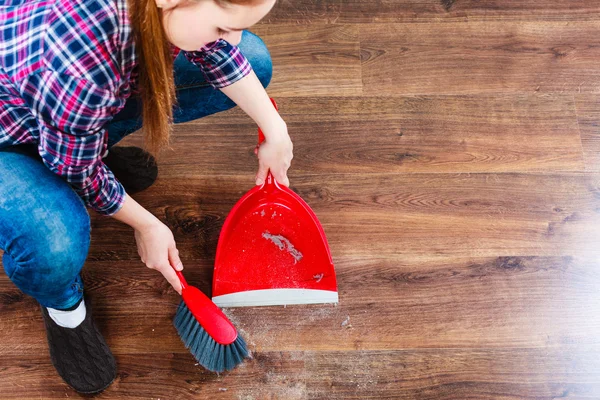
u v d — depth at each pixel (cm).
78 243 89
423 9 147
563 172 134
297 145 134
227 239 118
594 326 121
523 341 120
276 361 117
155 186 130
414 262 125
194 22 63
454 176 133
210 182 131
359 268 125
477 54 143
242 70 92
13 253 86
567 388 117
